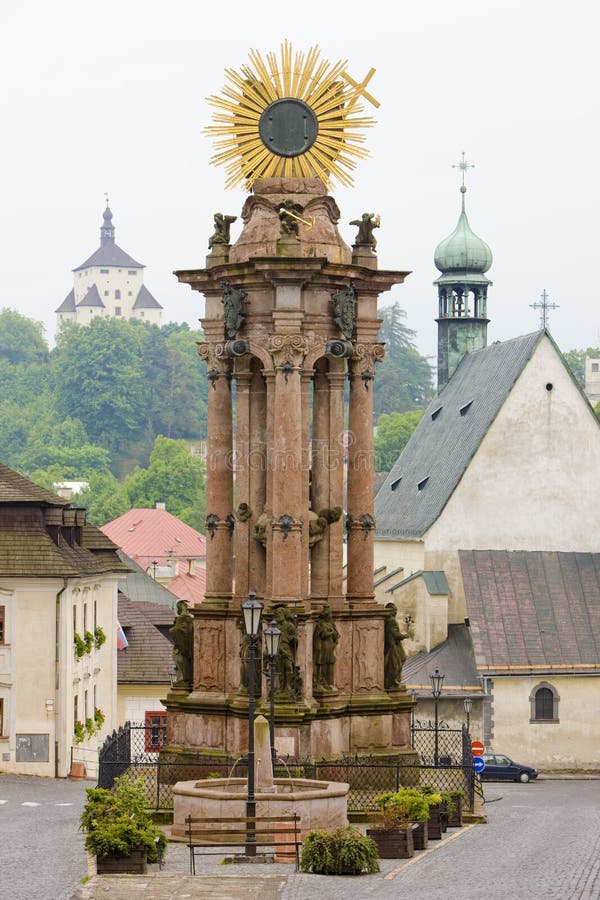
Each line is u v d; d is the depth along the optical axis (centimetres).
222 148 12825
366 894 8462
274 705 11919
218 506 12756
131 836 9369
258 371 12656
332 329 12488
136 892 8556
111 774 11550
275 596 12212
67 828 11688
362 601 12681
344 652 12588
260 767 10488
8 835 11206
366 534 12731
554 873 9112
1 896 8456
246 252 12619
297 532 12200
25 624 17962
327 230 12619
